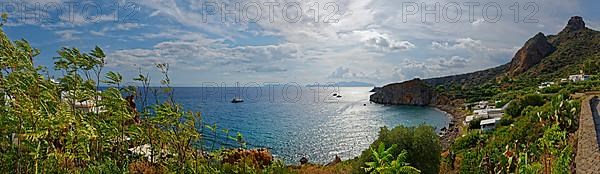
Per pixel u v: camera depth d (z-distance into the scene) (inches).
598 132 591.2
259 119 2529.5
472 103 3454.7
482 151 806.5
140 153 150.3
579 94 1651.1
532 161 523.5
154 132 150.9
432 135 661.9
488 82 5354.3
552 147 513.0
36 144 116.6
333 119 2733.8
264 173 263.9
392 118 2923.2
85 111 134.6
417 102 4443.9
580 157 446.3
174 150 156.4
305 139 1754.4
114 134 136.3
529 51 5068.9
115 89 138.8
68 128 119.4
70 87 129.6
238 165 201.9
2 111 113.0
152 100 151.0
